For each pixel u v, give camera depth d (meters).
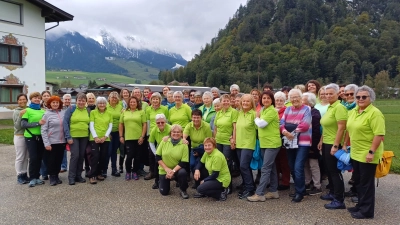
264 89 6.77
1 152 10.10
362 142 4.70
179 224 4.62
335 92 5.36
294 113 5.60
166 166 5.94
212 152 5.76
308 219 4.77
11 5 21.80
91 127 6.74
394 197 5.79
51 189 6.31
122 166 7.71
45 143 6.36
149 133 7.23
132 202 5.57
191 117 6.94
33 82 23.27
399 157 9.59
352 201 5.56
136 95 7.69
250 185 5.84
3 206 5.37
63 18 24.69
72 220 4.78
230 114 6.16
